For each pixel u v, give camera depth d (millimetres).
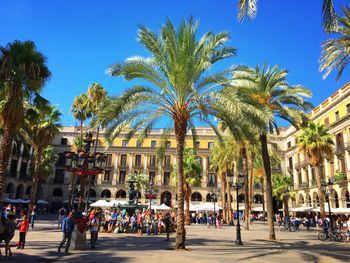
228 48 14781
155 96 14844
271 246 16641
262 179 49469
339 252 14219
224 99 12781
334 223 29859
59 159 62219
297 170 55062
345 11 17500
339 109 41250
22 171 51125
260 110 14055
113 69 14070
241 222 48312
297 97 20781
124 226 24016
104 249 13867
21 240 13055
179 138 14836
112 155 62938
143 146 63125
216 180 61875
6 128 15016
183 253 12883
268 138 29672
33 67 15516
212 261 10883
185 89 14242
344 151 39188
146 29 14188
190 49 13867
